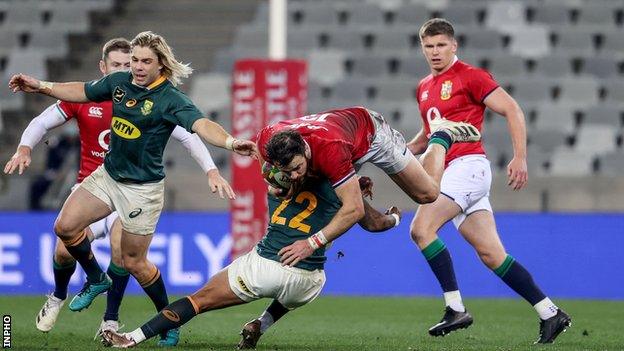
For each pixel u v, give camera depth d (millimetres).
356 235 44312
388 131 22828
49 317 25672
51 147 49344
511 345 25422
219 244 43781
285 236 21500
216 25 62094
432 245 26719
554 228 43656
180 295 42875
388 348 24156
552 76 58750
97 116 26031
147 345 23484
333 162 20500
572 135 55031
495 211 44969
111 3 63000
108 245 42344
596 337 28234
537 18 61750
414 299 42281
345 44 60438
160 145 23141
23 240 44031
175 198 45938
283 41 44719
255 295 21688
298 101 42031
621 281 43375
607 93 58062
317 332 29328
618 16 62438
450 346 24906
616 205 44844
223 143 21641
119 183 23359
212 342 25281
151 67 22406
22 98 58125
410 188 23547
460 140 25188
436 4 61906
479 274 43812
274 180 20922
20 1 63531
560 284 43625
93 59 60531
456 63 27453
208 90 57875
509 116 26703
